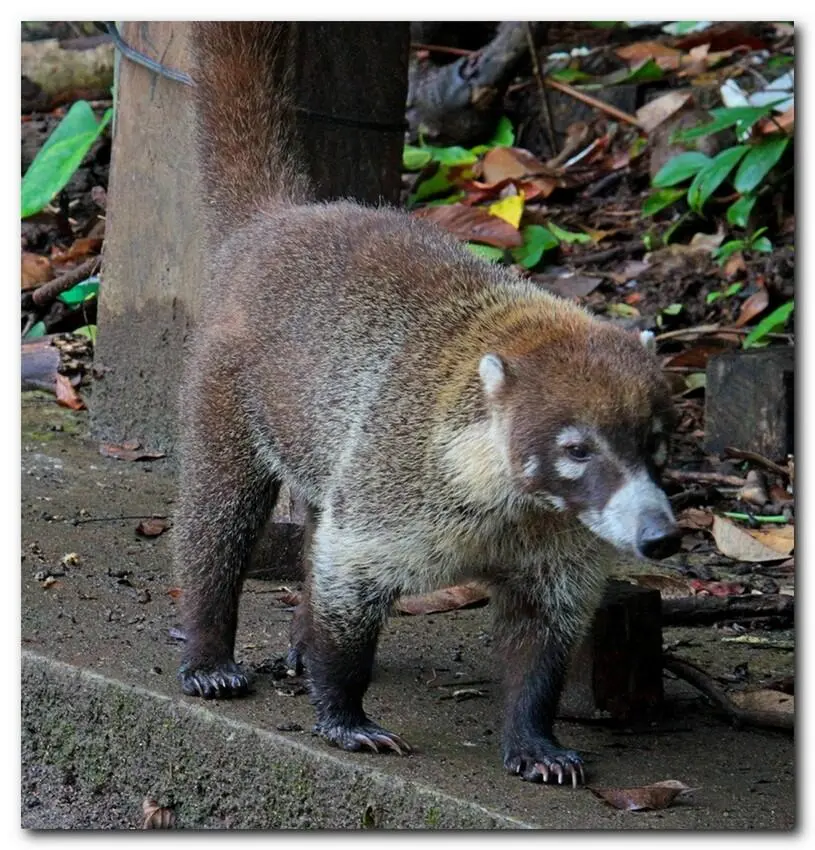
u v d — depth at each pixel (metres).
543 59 11.70
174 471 7.34
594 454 4.20
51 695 4.97
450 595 5.97
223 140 5.70
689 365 8.70
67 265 9.37
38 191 9.10
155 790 4.74
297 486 4.99
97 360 7.69
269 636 5.53
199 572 5.00
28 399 8.33
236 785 4.54
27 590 5.70
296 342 4.93
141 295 7.47
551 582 4.52
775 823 4.02
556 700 4.51
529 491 4.31
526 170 10.47
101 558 6.09
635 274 9.51
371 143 6.79
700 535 7.14
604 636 4.85
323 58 6.54
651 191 10.48
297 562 6.25
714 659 5.57
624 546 4.11
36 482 6.95
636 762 4.55
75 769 4.92
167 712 4.70
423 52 11.55
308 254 5.08
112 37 7.51
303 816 4.38
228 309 5.18
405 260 4.94
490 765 4.40
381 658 5.37
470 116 11.01
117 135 7.54
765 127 9.84
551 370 4.32
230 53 5.72
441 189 10.26
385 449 4.52
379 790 4.20
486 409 4.40
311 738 4.47
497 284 4.89
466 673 5.24
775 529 6.99
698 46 11.41
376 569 4.48
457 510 4.42
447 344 4.63
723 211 10.02
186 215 7.22
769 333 8.58
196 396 5.15
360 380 4.72
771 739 4.81
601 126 11.13
